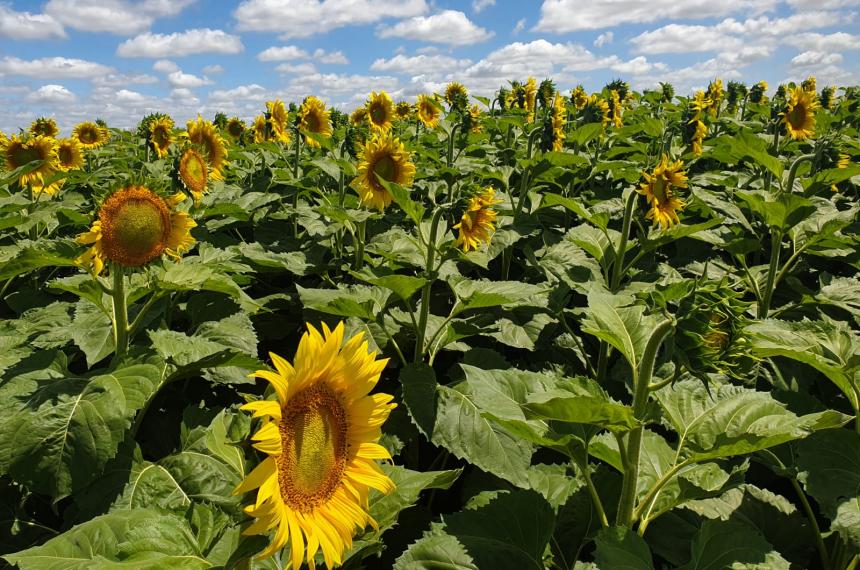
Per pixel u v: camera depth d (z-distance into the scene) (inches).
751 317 209.8
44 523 127.5
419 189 307.4
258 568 100.0
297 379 71.1
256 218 288.2
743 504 128.9
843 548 117.0
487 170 301.1
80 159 353.7
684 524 119.9
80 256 131.8
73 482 106.0
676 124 308.0
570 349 208.8
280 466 70.3
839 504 98.3
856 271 264.5
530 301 186.7
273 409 66.3
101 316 150.3
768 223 206.7
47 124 402.3
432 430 148.3
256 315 209.5
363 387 78.6
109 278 142.9
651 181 201.3
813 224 217.8
